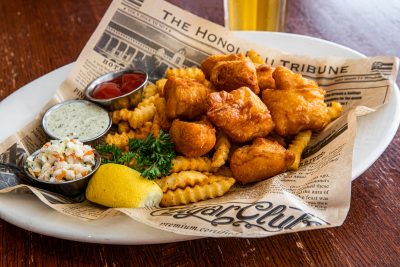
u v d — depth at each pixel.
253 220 0.27
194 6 0.65
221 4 0.65
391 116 0.35
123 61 0.47
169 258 0.28
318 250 0.28
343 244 0.28
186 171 0.34
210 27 0.46
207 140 0.35
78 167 0.34
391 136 0.33
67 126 0.40
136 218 0.28
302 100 0.37
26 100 0.43
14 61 0.55
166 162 0.34
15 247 0.30
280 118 0.37
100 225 0.28
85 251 0.29
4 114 0.42
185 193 0.32
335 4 0.62
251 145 0.35
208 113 0.35
